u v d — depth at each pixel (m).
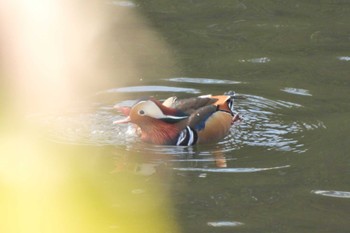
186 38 18.38
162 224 11.09
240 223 11.09
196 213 11.38
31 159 13.11
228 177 12.41
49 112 14.77
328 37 18.27
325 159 12.92
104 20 19.38
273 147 13.37
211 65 16.83
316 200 11.69
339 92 15.45
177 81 16.06
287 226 11.01
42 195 12.04
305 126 14.08
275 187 12.08
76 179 12.43
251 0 20.73
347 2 20.42
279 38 18.28
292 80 16.02
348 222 11.10
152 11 20.02
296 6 20.25
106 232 10.93
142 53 17.53
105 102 15.18
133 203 11.70
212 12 19.94
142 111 13.60
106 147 13.50
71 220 11.27
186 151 13.37
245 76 16.25
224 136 13.84
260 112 14.64
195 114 13.71
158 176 12.48
